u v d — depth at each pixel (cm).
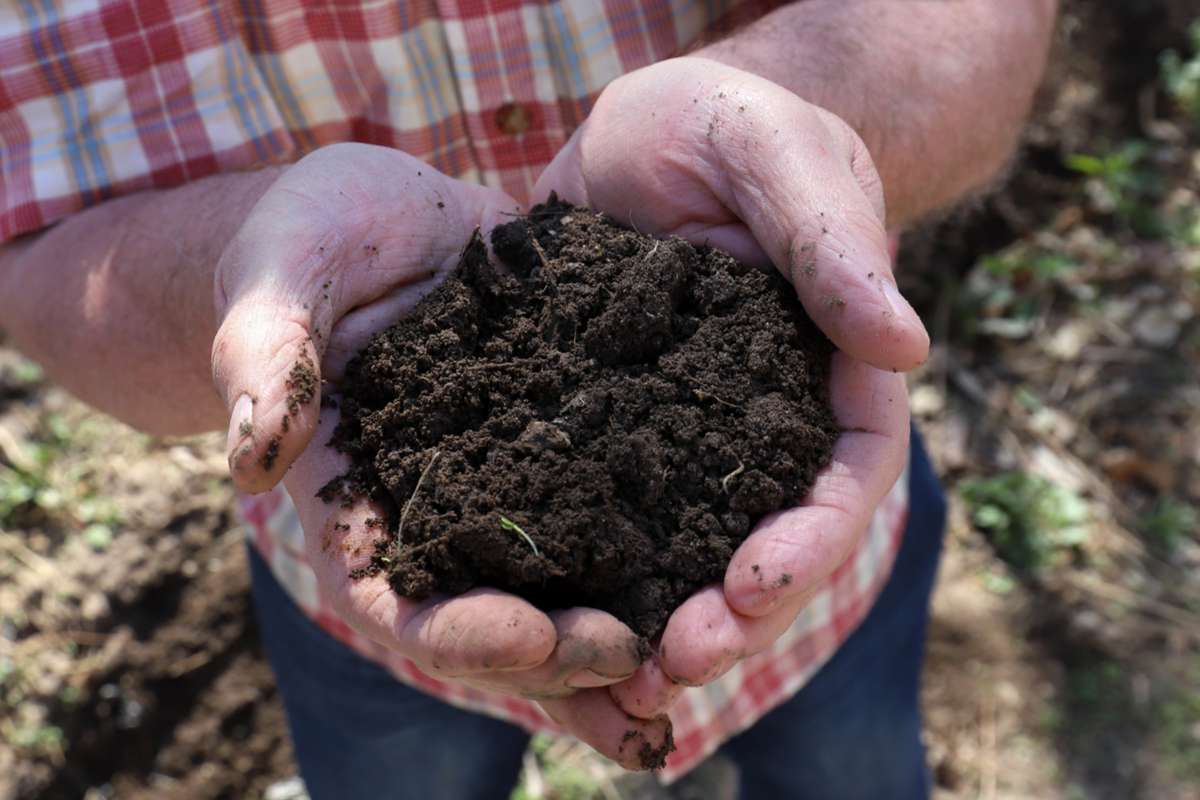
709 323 46
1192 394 94
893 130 51
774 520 43
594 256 47
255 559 60
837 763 63
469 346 46
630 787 80
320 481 44
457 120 54
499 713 59
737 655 41
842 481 44
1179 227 103
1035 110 67
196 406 53
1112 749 80
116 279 50
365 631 42
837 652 59
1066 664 84
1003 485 90
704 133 46
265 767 80
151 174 52
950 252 102
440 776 63
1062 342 98
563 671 40
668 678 41
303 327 42
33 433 86
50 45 50
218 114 52
